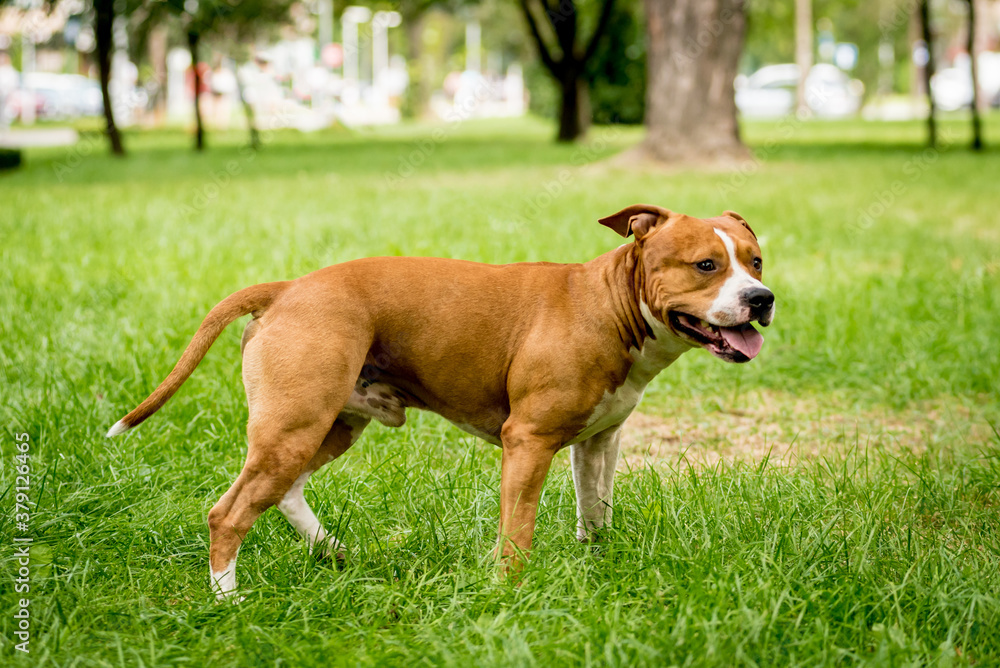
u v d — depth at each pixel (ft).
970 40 74.33
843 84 169.27
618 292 12.66
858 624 11.30
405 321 12.69
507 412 13.12
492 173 57.98
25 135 102.53
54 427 16.80
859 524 13.84
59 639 10.88
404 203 41.86
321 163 63.77
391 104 170.09
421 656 10.53
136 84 78.59
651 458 18.42
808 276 30.45
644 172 59.11
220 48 72.69
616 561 12.98
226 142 87.56
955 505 15.37
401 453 16.78
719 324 12.06
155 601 12.33
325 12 107.04
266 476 12.05
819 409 20.13
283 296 12.59
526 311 12.80
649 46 62.75
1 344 20.97
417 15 111.34
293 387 11.99
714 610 10.85
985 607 11.62
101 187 48.73
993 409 20.47
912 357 22.88
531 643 10.65
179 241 32.30
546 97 141.59
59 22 75.36
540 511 14.44
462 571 12.26
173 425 17.63
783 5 140.36
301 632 11.18
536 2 130.31
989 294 27.48
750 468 16.34
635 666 10.32
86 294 25.26
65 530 13.61
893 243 35.68
